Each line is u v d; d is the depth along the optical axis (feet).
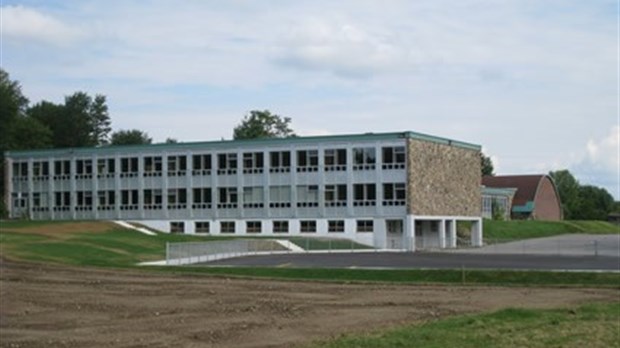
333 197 311.27
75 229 293.02
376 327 81.92
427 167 307.78
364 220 305.32
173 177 338.75
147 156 343.87
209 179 332.80
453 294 124.67
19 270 161.17
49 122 531.50
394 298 117.29
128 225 327.67
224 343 71.31
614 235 417.49
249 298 116.16
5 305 104.83
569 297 119.96
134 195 346.13
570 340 67.62
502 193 478.59
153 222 341.21
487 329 74.59
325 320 89.04
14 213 371.56
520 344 65.36
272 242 272.72
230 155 329.11
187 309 101.14
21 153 370.12
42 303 107.45
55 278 147.13
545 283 153.28
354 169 307.78
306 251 268.62
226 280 152.05
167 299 114.21
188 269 179.83
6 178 373.81
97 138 571.69
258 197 324.19
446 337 69.15
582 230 450.71
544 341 66.95
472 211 337.72
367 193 305.53
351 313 96.43
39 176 366.22
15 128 420.77
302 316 93.15
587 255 230.68
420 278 164.76
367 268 178.40
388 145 302.25
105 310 99.71
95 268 174.81
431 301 112.47
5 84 415.23
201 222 333.42
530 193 514.68
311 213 314.76
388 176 302.04
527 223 429.79
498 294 124.88
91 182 354.95
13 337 75.72
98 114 571.28
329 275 170.09
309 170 315.17
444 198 317.83
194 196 335.26
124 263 197.26
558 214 552.00
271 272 174.50
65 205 360.48
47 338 75.00
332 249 283.79
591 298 118.42
